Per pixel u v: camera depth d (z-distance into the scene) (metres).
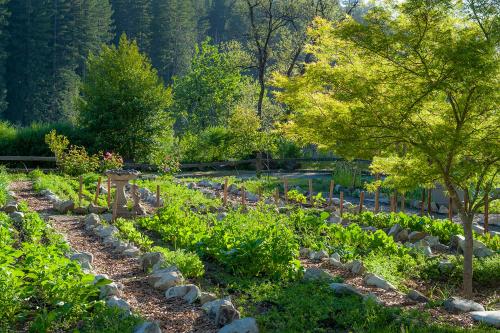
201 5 95.19
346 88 8.84
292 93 9.95
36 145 28.77
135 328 6.27
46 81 65.19
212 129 33.88
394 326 7.05
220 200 19.03
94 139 30.45
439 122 8.95
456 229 13.50
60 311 6.32
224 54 47.25
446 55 7.88
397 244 12.12
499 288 9.91
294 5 42.03
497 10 8.31
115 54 32.94
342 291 8.34
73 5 69.25
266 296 8.05
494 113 8.52
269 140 30.91
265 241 9.67
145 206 17.36
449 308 8.20
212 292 8.34
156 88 32.31
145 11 76.56
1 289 6.43
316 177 28.72
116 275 9.09
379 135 9.03
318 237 12.51
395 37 8.23
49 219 14.34
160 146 31.73
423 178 9.30
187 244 10.96
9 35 62.91
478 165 8.78
